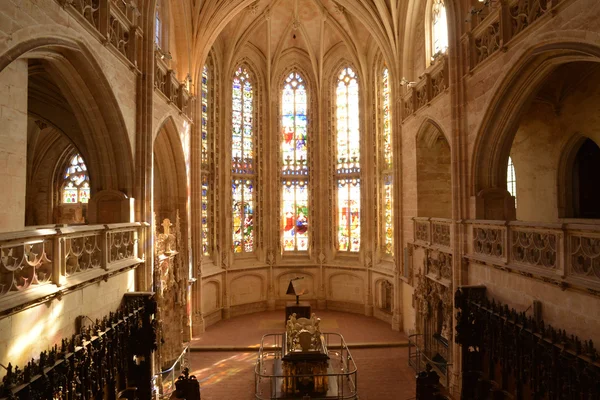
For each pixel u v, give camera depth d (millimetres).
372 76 28531
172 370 17047
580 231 9227
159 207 21766
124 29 14125
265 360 20141
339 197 30672
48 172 28469
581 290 9344
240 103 29625
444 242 17500
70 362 9109
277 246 30516
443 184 21438
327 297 30469
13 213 9422
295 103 31172
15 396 6965
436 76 18594
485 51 14320
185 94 21844
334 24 28125
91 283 11008
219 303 27531
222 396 16188
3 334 7531
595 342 8906
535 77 12578
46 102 16891
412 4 21953
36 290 8273
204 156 26797
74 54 11219
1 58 7969
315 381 15859
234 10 23750
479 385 13312
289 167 31047
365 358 20312
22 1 8523
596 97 14695
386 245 27859
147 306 13602
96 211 13945
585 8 9383
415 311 21109
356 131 30016
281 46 30141
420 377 11789
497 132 14336
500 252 12992
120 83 13641
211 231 27375
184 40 22375
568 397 9203
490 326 12945
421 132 21016
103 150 14102
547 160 17328
